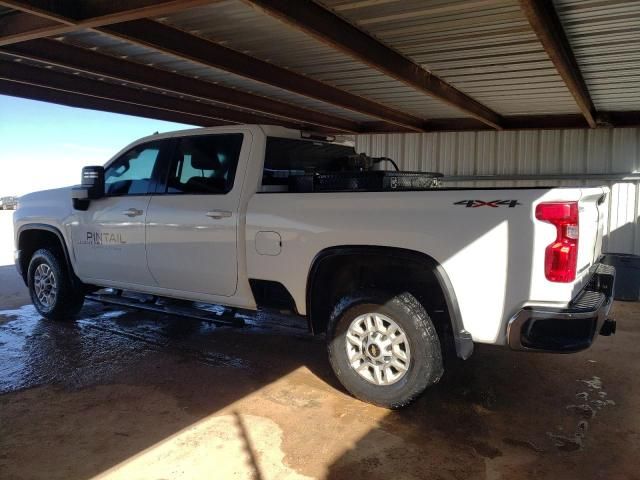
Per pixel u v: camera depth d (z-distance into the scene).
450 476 2.94
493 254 3.28
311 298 3.99
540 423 3.56
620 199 8.52
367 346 3.76
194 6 3.69
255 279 4.24
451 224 3.39
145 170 5.06
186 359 4.81
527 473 2.97
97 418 3.62
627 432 3.44
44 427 3.49
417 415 3.67
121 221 5.07
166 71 6.59
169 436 3.37
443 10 4.30
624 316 6.41
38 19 4.38
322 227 3.85
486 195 3.31
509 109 8.38
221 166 4.54
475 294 3.35
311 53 5.72
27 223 6.10
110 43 5.43
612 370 4.55
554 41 4.45
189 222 4.55
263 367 4.61
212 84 7.25
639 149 8.35
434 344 3.58
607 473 2.97
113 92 7.36
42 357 4.85
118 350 5.06
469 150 9.71
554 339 3.22
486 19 4.52
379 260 3.75
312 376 4.40
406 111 8.93
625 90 6.80
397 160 10.48
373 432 3.43
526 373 4.47
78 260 5.59
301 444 3.27
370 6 4.26
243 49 5.59
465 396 3.99
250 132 4.45
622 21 4.41
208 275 4.50
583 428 3.50
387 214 3.61
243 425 3.51
